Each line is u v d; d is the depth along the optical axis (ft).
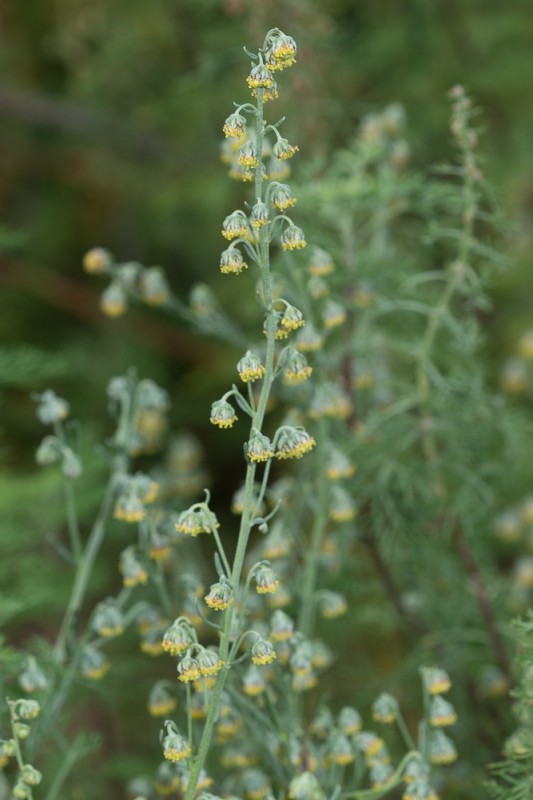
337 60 2.52
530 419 2.24
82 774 1.94
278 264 1.87
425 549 1.90
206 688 1.54
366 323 1.91
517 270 2.59
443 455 1.90
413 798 1.56
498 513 2.05
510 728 1.82
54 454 1.72
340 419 1.87
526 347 2.26
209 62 2.47
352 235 1.95
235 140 1.68
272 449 1.47
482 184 1.85
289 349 1.50
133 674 2.04
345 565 1.88
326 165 2.31
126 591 1.67
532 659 1.61
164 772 1.62
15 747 1.52
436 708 1.61
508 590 1.97
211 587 1.47
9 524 1.99
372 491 1.86
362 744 1.61
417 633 1.92
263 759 1.64
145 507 1.67
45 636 2.12
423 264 2.24
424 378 1.90
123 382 1.77
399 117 2.09
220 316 1.90
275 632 1.60
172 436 2.46
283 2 2.32
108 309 1.87
